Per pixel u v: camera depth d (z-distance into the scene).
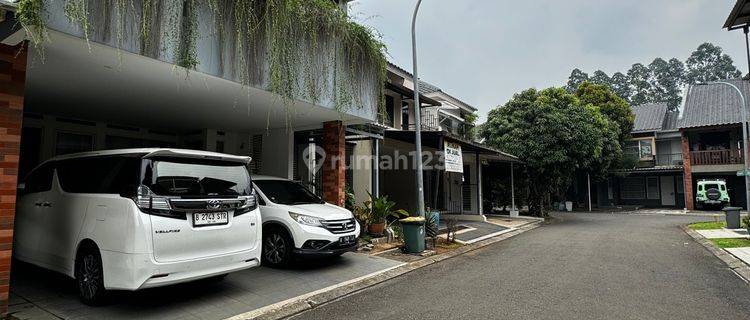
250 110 8.15
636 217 21.97
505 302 5.75
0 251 4.34
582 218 21.42
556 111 19.48
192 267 4.78
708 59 57.56
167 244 4.60
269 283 6.45
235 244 5.30
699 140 27.92
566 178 20.89
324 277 6.94
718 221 17.33
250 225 5.53
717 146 27.27
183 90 6.57
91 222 4.88
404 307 5.55
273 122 9.58
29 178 6.17
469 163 18.98
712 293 6.21
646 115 33.34
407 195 16.81
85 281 5.02
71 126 8.91
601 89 30.19
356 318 5.11
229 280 6.54
